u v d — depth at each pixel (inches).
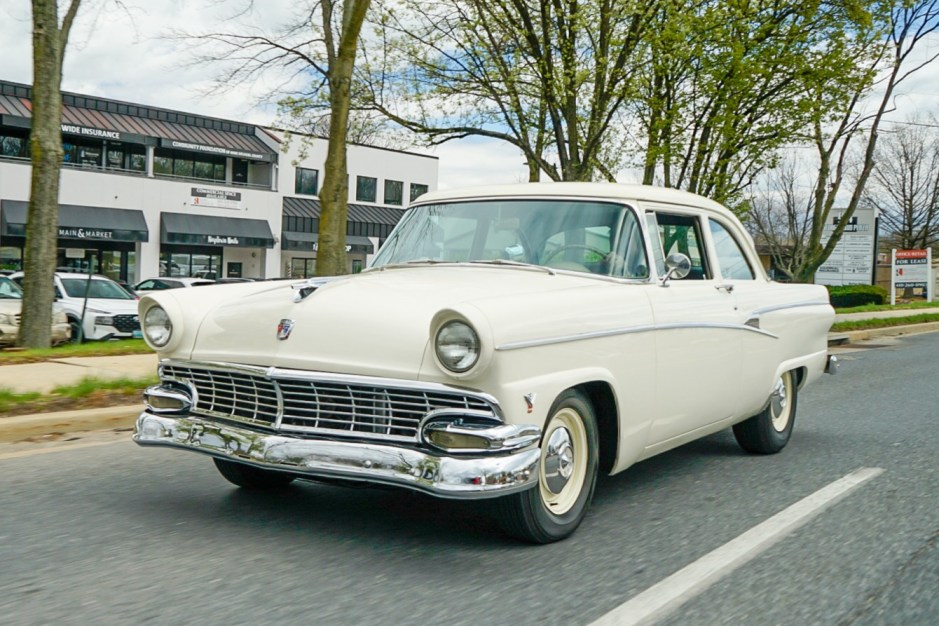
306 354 151.3
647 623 122.6
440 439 139.0
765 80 653.3
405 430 144.5
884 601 133.5
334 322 152.5
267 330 158.4
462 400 140.9
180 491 192.9
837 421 313.3
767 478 218.5
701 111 663.1
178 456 229.6
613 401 168.6
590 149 649.0
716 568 147.2
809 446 264.1
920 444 267.0
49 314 447.5
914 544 163.2
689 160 682.8
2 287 607.5
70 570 139.9
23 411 265.1
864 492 204.4
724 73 618.8
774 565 150.0
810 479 217.5
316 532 162.9
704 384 199.5
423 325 145.9
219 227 1652.3
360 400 146.6
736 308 215.8
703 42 616.1
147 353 426.9
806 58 641.0
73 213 1470.2
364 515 175.3
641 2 605.9
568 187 197.6
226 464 187.5
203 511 176.6
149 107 1616.6
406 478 137.8
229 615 122.0
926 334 840.9
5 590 130.6
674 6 595.5
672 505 190.2
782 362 243.4
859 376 467.2
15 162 1413.6
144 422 167.8
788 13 630.5
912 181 2075.5
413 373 142.2
